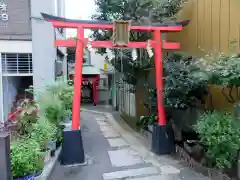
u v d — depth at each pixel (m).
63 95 6.73
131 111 10.45
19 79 7.43
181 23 5.91
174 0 6.55
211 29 5.52
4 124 4.66
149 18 6.69
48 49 7.73
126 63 8.53
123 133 8.70
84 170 4.96
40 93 6.61
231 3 4.78
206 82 4.30
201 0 5.98
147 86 7.98
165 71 5.79
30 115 4.77
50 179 4.48
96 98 18.81
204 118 4.16
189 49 6.59
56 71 9.25
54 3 9.14
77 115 5.40
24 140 4.25
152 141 6.17
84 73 18.55
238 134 3.63
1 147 2.85
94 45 5.52
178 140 6.18
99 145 6.96
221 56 4.35
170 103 5.40
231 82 3.94
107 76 19.17
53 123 6.19
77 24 5.41
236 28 4.62
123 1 6.79
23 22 7.24
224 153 3.78
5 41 7.11
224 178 3.96
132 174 4.66
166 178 4.41
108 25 5.57
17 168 3.59
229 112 4.24
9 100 7.14
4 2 7.08
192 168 4.87
